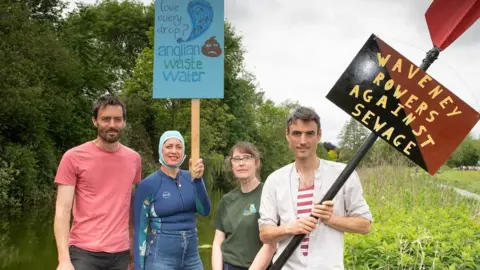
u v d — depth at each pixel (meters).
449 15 2.65
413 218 5.76
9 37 19.14
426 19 2.71
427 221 5.35
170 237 3.99
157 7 4.29
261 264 3.25
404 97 2.68
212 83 4.24
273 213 3.03
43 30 22.34
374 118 2.72
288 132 3.00
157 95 4.27
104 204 3.76
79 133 24.28
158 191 4.00
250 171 3.96
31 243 11.52
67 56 21.70
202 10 4.26
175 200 4.00
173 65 4.27
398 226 4.86
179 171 4.17
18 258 10.01
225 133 34.16
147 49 30.31
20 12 19.95
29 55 19.72
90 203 3.73
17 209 17.27
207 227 12.13
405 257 3.97
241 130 38.66
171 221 4.02
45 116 21.95
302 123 2.91
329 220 2.77
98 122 3.75
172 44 4.28
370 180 10.80
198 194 4.14
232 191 4.16
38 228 13.66
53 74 22.12
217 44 4.25
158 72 4.28
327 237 2.85
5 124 19.30
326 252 2.84
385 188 10.02
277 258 2.85
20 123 19.84
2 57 18.17
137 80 30.47
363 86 2.73
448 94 2.62
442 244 4.29
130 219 4.09
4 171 17.53
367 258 4.35
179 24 4.28
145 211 4.00
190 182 4.14
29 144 20.20
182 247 4.03
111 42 39.09
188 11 4.27
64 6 27.25
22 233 12.81
